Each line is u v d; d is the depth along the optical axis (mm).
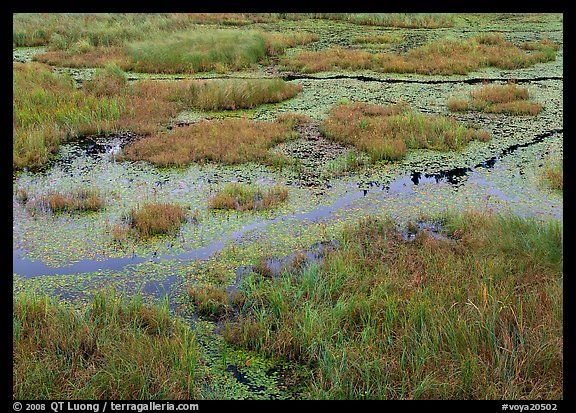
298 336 6559
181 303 7605
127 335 6496
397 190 11164
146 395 5754
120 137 14172
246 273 8312
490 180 11578
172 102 16469
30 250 8938
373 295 7172
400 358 6164
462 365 5848
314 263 8109
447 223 9664
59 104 15367
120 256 8812
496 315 6527
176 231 9555
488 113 16047
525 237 8477
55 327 6590
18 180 11531
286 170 12148
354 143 13523
